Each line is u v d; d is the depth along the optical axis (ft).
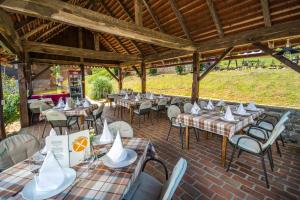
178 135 13.17
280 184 6.92
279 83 19.65
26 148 5.62
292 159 9.05
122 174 3.90
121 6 17.01
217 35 14.24
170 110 11.68
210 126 8.66
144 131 14.28
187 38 15.53
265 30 11.27
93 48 24.18
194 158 9.22
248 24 11.99
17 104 17.62
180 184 6.95
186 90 28.96
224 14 12.23
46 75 34.01
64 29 22.04
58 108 13.87
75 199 3.09
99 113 14.17
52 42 21.45
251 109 11.50
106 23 9.40
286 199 6.08
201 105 13.89
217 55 17.49
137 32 11.09
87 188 3.40
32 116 17.48
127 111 23.66
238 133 9.86
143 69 25.35
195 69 16.51
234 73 25.64
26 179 3.69
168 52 20.49
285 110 11.37
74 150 4.27
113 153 4.46
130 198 4.36
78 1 16.94
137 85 40.75
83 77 27.43
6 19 7.89
